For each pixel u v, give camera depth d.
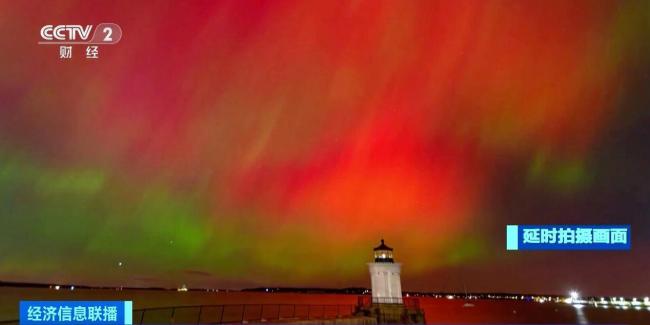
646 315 195.00
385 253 43.56
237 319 103.81
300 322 31.25
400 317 40.50
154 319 81.69
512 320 135.50
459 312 180.62
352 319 35.25
